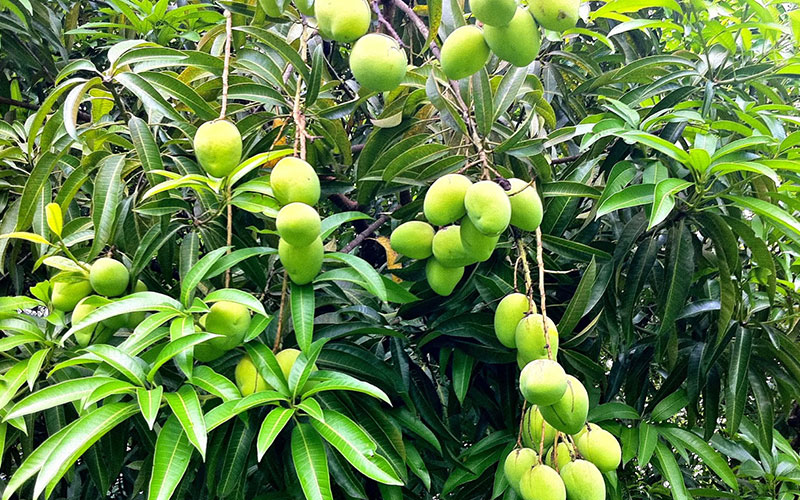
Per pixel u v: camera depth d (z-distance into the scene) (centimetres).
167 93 138
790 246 159
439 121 161
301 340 115
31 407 103
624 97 161
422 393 148
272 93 143
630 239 143
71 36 219
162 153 148
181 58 138
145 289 134
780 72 162
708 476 226
